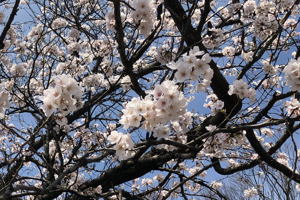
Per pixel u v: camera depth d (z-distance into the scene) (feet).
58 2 18.86
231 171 17.52
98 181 16.01
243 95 10.34
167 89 7.66
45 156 14.12
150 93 7.83
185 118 10.70
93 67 21.76
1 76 17.13
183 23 13.75
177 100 7.61
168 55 12.77
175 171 15.64
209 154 13.29
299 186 18.45
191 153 10.76
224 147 12.61
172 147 10.17
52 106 7.95
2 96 8.80
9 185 9.19
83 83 19.10
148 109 7.66
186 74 7.98
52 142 18.71
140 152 14.16
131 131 8.81
